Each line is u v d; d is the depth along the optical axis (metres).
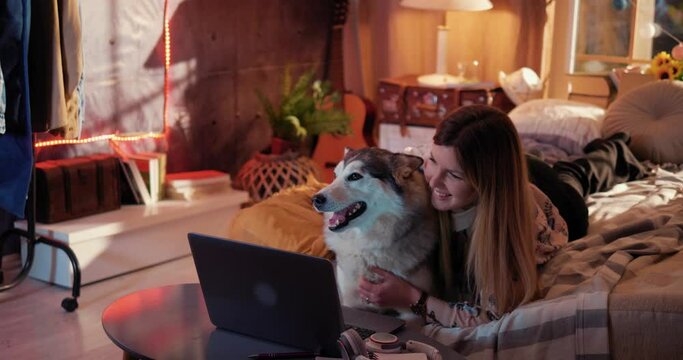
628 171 3.38
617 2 4.46
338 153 5.20
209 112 4.57
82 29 3.75
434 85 4.64
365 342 1.64
